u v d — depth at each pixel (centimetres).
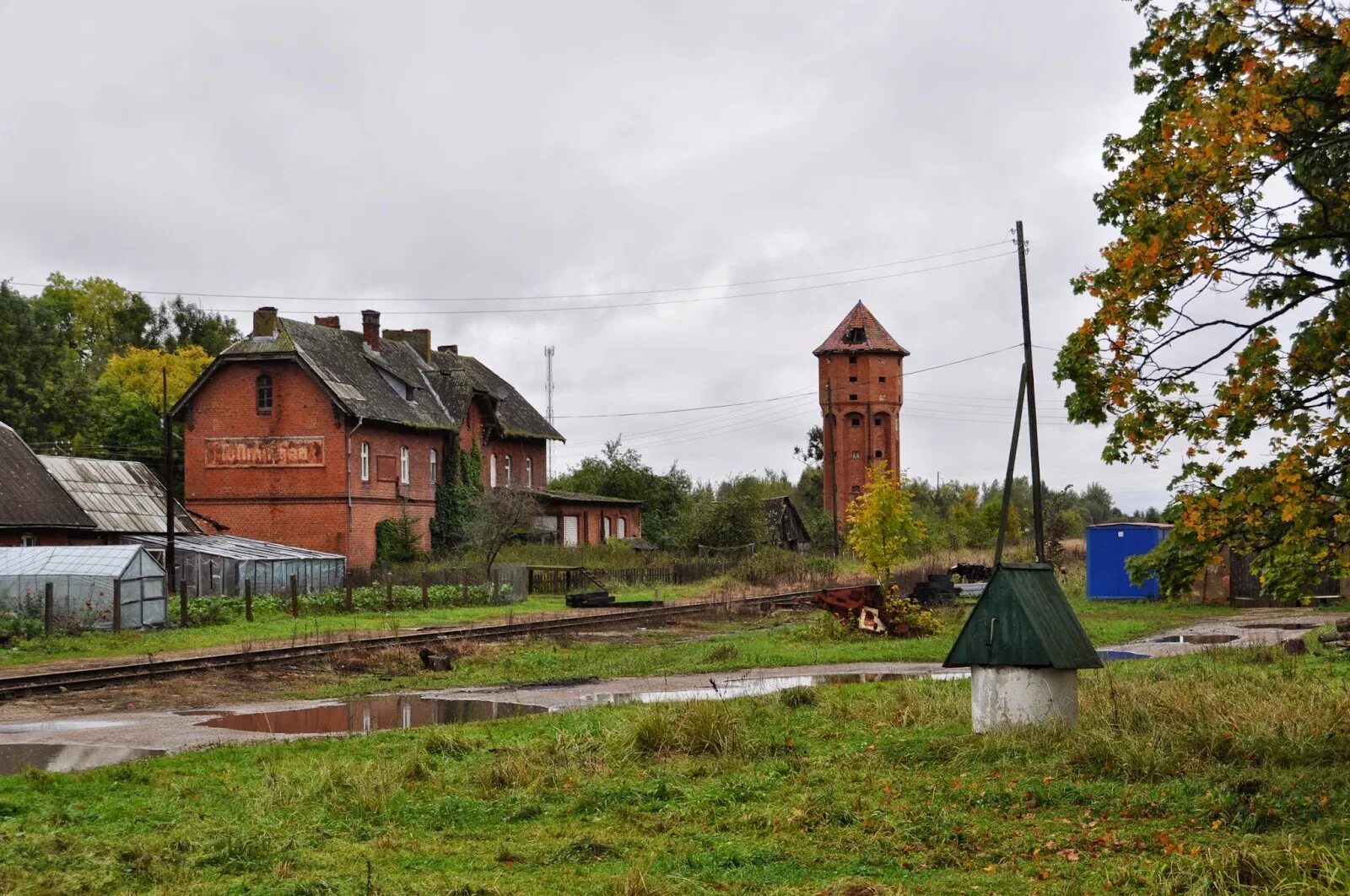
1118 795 1146
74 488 4847
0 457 4628
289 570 4600
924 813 1105
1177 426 1137
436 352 7375
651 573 5706
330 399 5475
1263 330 1112
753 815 1121
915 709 1667
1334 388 1088
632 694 2225
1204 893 849
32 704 2138
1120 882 893
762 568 5709
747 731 1522
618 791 1226
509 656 2911
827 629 3238
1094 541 4672
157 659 2702
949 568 5916
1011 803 1140
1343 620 2505
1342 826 986
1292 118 1104
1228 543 1145
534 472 7606
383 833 1110
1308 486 1058
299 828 1121
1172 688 1605
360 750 1531
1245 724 1344
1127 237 1164
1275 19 1140
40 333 7225
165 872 977
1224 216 1098
